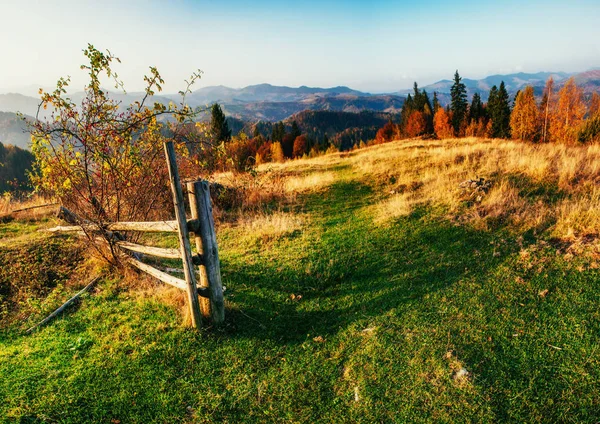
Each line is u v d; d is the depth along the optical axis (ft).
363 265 19.34
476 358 11.25
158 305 15.58
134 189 20.20
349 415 9.78
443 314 13.89
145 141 20.48
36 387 10.52
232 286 17.84
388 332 13.17
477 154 38.81
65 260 20.16
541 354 11.03
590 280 14.33
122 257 18.30
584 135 81.71
